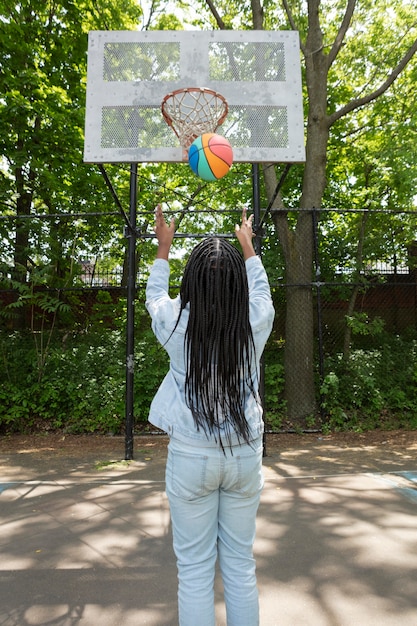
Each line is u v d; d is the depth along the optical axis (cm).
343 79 1058
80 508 385
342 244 968
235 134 508
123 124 501
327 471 499
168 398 165
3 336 834
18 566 282
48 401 770
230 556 166
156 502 399
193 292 161
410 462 541
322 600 241
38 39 1009
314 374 811
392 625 219
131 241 600
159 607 237
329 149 1050
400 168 843
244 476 158
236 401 156
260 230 585
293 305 786
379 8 963
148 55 513
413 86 990
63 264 932
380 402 775
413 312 1096
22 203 997
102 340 863
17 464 548
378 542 310
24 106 840
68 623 223
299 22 950
